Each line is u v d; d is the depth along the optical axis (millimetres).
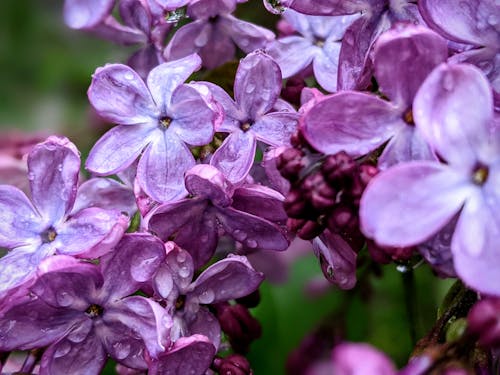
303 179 234
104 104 254
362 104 233
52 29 377
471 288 230
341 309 298
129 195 263
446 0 241
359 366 212
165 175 250
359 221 233
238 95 252
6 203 249
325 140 234
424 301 289
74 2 260
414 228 223
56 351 243
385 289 303
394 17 249
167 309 246
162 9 263
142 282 241
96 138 326
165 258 243
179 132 251
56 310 242
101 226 240
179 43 268
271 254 303
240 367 251
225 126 251
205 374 251
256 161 259
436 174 225
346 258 248
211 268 247
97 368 245
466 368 224
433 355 225
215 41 269
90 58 369
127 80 254
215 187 240
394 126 235
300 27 271
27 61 372
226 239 262
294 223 241
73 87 369
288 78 272
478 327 218
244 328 261
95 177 263
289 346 315
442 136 227
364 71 247
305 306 318
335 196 233
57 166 247
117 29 267
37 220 247
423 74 232
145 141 253
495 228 224
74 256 239
